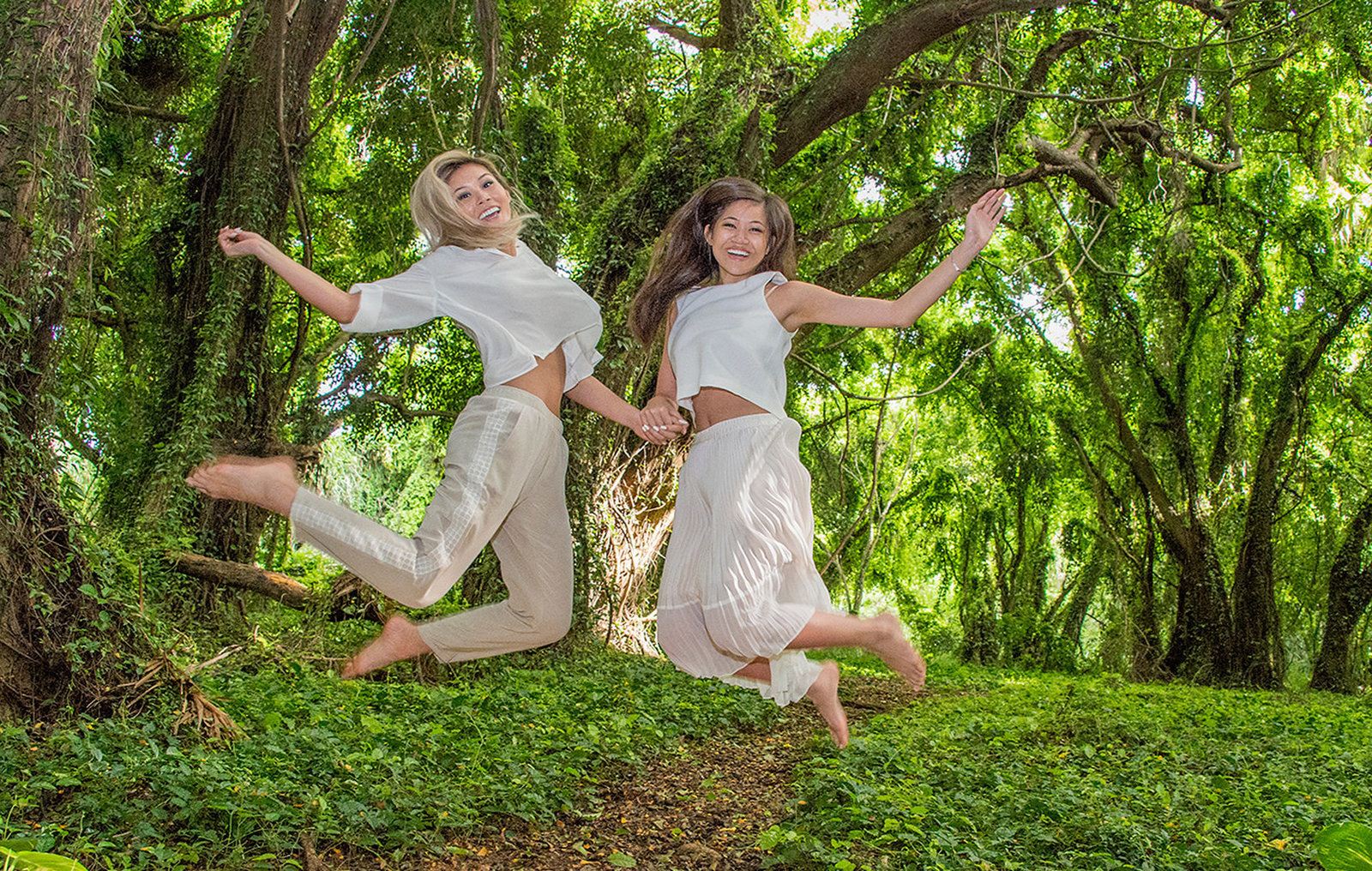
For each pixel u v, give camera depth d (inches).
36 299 198.5
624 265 472.4
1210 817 211.5
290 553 601.6
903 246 587.2
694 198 161.6
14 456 198.8
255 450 435.5
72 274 206.7
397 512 842.2
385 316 141.5
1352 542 863.7
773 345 151.8
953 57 571.2
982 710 416.5
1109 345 882.8
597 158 692.7
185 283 454.6
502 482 141.2
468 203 151.3
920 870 159.0
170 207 455.5
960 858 163.8
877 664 762.2
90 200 209.9
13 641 194.7
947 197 589.9
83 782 162.6
